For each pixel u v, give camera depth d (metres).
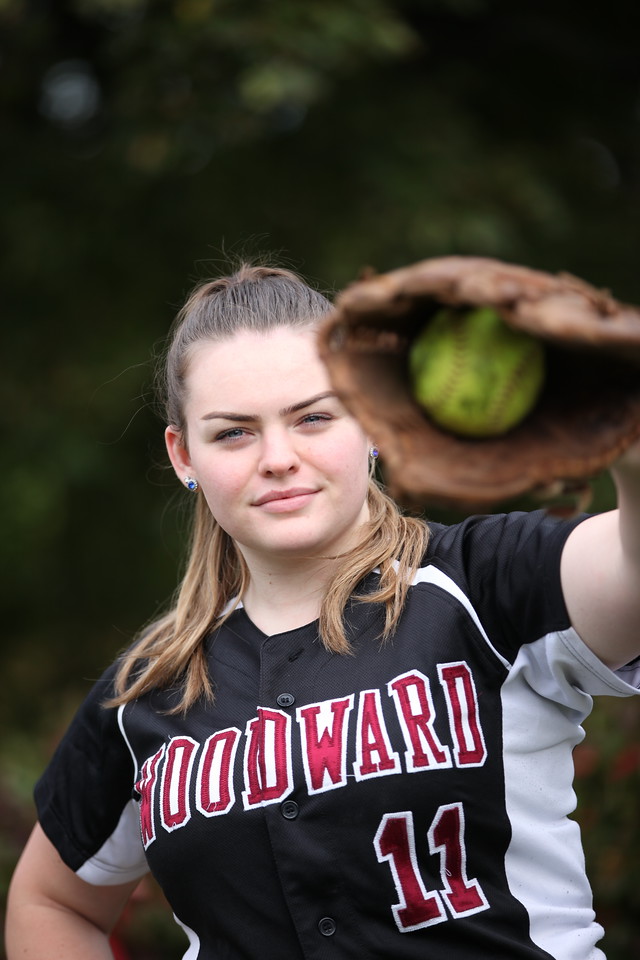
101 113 16.36
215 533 4.55
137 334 15.50
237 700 4.13
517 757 3.87
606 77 16.75
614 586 3.45
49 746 11.08
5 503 15.12
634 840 8.14
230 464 4.02
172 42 13.63
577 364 3.04
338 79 14.79
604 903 8.21
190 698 4.21
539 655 3.79
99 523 16.20
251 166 15.40
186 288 15.65
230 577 4.51
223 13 13.45
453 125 15.31
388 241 14.48
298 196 15.21
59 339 15.77
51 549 16.28
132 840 4.66
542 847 3.87
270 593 4.27
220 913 3.93
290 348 3.99
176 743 4.17
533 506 12.48
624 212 16.38
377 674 3.93
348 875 3.73
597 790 8.37
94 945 4.79
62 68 16.69
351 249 14.43
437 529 4.32
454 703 3.85
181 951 8.80
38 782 4.82
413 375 3.09
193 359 4.15
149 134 14.23
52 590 16.59
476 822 3.78
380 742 3.80
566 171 16.17
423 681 3.88
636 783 8.15
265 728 3.97
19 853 8.58
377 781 3.76
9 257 15.59
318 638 4.09
